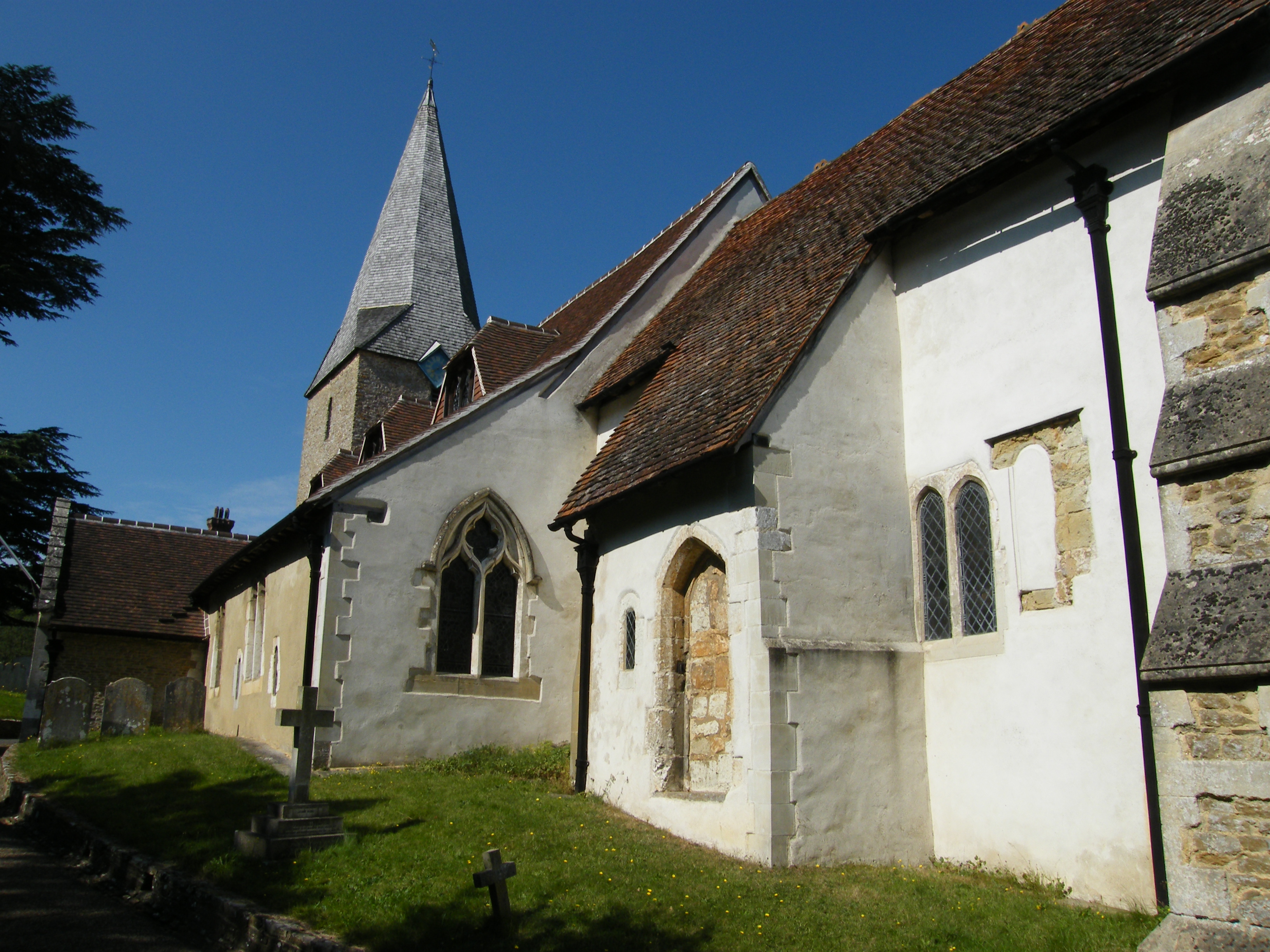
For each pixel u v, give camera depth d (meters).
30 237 22.28
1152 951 6.23
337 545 13.59
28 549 31.36
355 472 13.91
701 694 10.95
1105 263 8.72
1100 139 9.04
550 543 15.30
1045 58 11.48
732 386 11.05
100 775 13.53
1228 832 6.14
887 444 10.68
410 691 13.72
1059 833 8.44
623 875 8.34
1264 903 5.88
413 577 14.04
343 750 13.09
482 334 18.42
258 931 7.20
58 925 8.05
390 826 9.75
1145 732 7.70
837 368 10.54
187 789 12.05
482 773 12.90
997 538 9.48
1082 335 8.95
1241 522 6.58
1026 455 9.36
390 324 28.84
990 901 7.81
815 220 13.98
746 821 9.27
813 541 9.95
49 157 22.02
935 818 9.72
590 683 12.66
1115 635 8.22
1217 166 7.35
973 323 10.16
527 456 15.35
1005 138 10.13
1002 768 9.09
